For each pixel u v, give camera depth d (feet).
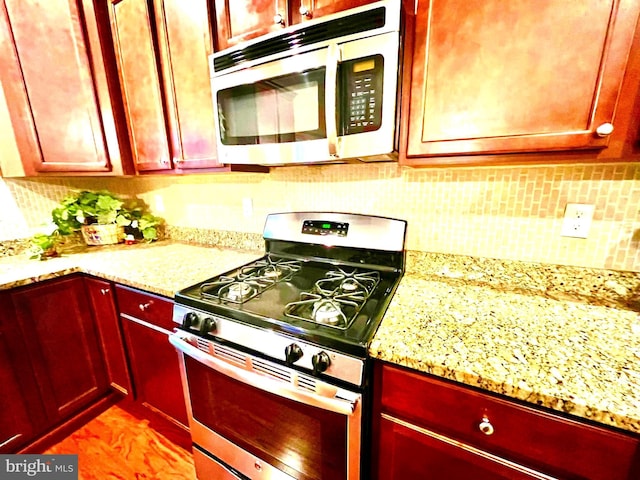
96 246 5.78
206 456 3.82
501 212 3.38
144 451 4.58
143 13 3.88
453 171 3.52
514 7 2.17
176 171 4.37
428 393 2.23
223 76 3.36
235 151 3.55
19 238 5.43
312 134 3.01
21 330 4.18
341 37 2.63
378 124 2.67
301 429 2.87
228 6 3.36
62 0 4.16
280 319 2.74
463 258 3.65
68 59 4.37
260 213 5.03
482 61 2.34
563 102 2.16
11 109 4.77
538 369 1.97
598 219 2.98
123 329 4.55
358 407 2.39
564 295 3.17
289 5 3.00
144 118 4.35
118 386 5.07
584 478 1.85
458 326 2.55
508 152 2.42
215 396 3.45
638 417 1.58
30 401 4.37
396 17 2.41
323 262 4.33
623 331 2.43
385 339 2.36
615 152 2.10
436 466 2.36
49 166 4.92
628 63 1.95
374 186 4.01
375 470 2.67
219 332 3.04
